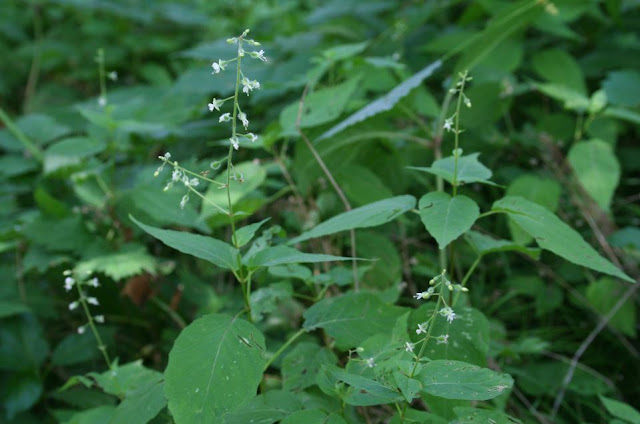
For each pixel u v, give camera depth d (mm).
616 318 1291
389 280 1233
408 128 1510
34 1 2830
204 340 888
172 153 1732
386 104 1222
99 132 1566
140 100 1694
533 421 1168
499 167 1566
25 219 1412
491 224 1456
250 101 1662
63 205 1366
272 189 1500
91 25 2551
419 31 2029
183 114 1691
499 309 1365
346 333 1004
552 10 1699
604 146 1403
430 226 950
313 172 1332
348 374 903
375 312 1016
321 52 1736
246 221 1407
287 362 1020
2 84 2457
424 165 1465
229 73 1744
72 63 2545
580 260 951
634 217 1495
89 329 1295
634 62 1760
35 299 1320
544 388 1216
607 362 1280
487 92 1526
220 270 1347
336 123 1327
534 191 1336
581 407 1226
